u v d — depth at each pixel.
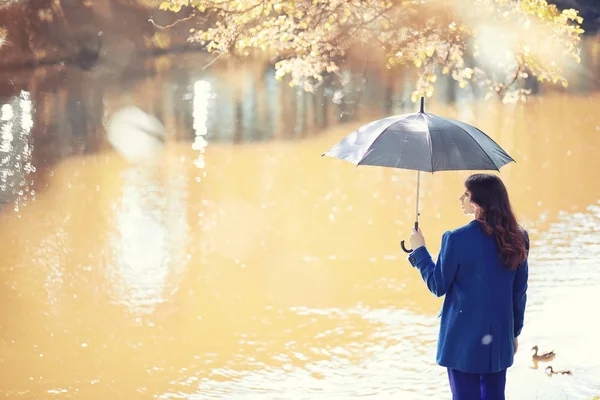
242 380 8.10
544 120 24.20
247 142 21.81
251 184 17.06
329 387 7.84
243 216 14.59
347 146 4.45
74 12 38.72
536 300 9.74
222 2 7.80
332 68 7.89
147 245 12.97
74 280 11.37
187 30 41.66
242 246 12.84
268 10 7.77
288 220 14.30
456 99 28.55
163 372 8.34
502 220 4.22
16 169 18.53
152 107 27.66
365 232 13.43
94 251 12.63
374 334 9.16
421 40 7.43
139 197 16.05
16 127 23.75
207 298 10.61
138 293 10.85
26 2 36.78
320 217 14.42
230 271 11.66
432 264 4.34
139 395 7.80
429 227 13.58
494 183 4.26
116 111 26.67
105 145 21.39
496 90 7.91
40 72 35.38
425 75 7.50
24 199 15.91
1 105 27.53
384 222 13.99
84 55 38.66
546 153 19.44
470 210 4.39
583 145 20.44
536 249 11.89
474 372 4.21
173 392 7.88
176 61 40.06
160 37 41.28
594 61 35.97
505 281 4.21
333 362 8.46
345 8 7.62
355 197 15.81
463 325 4.22
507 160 4.52
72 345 9.12
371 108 27.02
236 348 8.91
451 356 4.25
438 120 4.46
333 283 10.97
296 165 18.89
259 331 9.37
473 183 4.29
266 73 36.31
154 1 40.38
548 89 30.02
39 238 13.30
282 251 12.54
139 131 23.41
